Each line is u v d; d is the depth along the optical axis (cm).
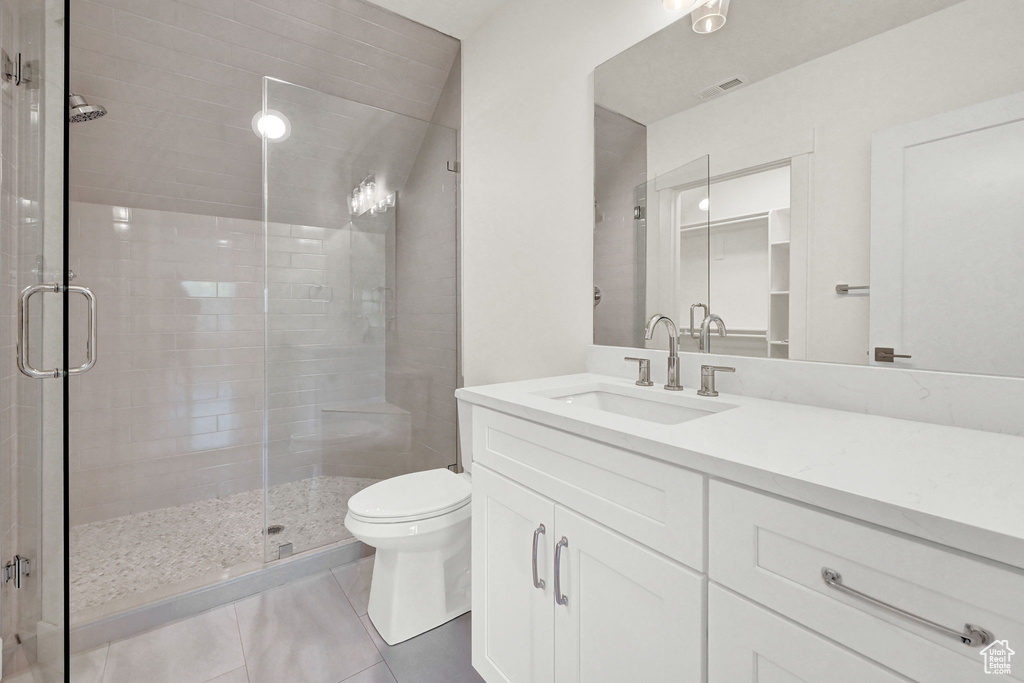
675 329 135
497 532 124
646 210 157
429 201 246
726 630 73
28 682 116
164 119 216
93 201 235
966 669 51
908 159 101
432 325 249
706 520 76
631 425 93
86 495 238
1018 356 88
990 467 69
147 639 157
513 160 211
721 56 136
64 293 90
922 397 98
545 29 192
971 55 93
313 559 201
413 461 245
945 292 97
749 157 130
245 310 279
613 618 92
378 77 242
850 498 59
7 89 109
